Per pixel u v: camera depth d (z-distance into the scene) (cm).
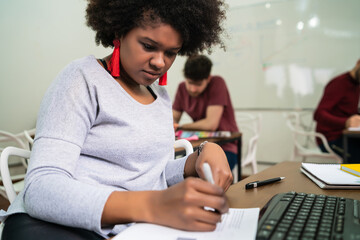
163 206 43
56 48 281
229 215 49
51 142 51
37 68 274
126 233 42
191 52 79
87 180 58
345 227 40
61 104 55
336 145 242
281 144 350
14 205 53
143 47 58
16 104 266
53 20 278
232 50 366
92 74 61
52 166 49
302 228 39
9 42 259
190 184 43
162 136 69
